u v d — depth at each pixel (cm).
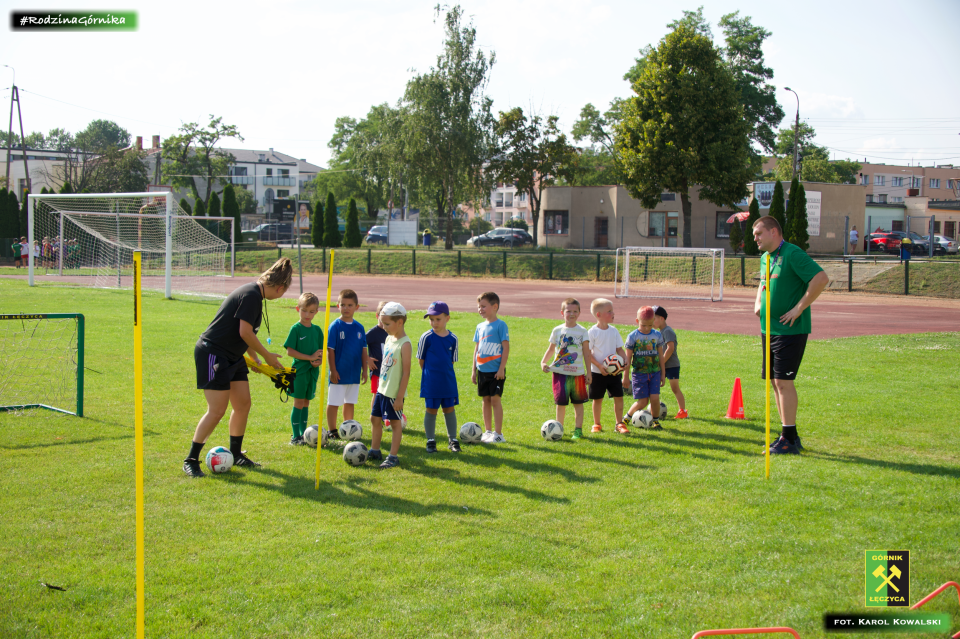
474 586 368
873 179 9019
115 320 1609
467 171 4331
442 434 726
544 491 529
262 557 403
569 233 4894
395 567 390
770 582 375
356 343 691
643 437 705
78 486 524
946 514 477
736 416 790
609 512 482
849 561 402
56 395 847
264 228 5416
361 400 873
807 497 512
